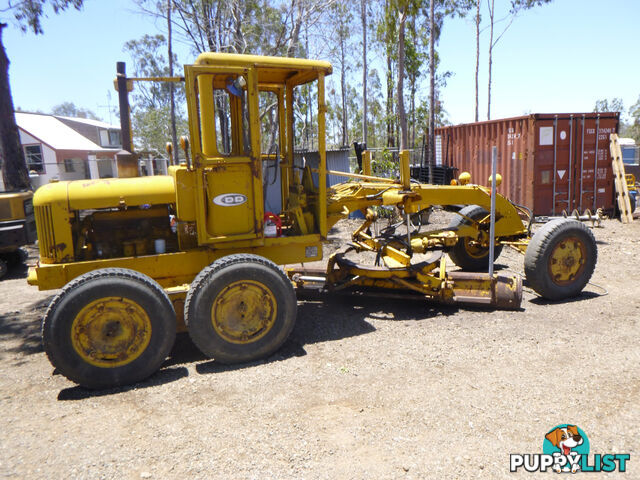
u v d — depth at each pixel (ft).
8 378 13.76
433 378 12.63
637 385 11.87
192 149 13.87
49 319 12.10
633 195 39.91
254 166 14.56
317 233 16.29
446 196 19.30
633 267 24.07
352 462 9.27
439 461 9.23
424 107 102.37
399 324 16.87
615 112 36.68
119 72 15.21
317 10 53.01
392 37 68.28
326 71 15.11
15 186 41.78
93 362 12.53
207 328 13.37
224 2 55.67
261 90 17.34
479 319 17.08
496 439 9.89
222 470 9.13
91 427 10.84
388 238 18.93
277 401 11.69
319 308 18.92
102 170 107.34
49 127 104.88
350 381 12.63
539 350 14.16
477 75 103.96
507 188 39.45
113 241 15.39
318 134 15.48
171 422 10.92
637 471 8.83
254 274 13.67
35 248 34.47
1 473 9.21
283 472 9.03
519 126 37.47
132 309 12.73
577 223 18.60
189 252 14.75
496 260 26.25
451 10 94.89
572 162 36.65
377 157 44.91
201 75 13.83
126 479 8.95
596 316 17.02
